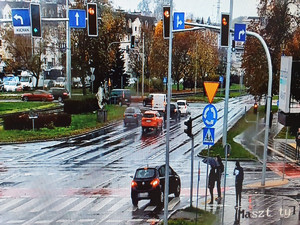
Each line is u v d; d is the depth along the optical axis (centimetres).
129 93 9888
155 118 6372
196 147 5097
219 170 2944
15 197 3027
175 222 2353
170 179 2958
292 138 5803
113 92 9856
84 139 5691
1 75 14262
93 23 3762
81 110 7969
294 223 2381
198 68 13125
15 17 3603
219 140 5444
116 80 11969
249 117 7962
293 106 4494
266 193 3114
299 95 4494
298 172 3897
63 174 3728
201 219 2433
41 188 3266
